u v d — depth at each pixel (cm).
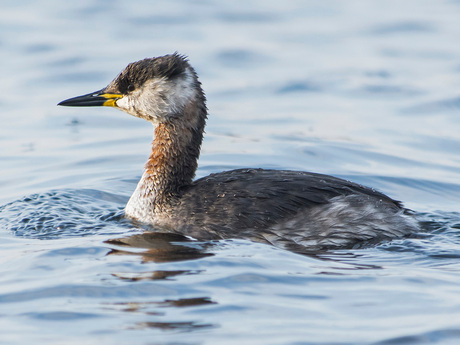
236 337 788
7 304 879
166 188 1309
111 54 2639
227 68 2556
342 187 1226
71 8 3244
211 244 1124
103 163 1720
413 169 1692
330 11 3281
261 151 1795
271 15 3200
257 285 935
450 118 2091
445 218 1314
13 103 2212
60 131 1991
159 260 1030
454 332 802
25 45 2741
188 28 2977
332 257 1080
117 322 827
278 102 2250
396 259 1070
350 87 2364
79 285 930
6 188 1538
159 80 1346
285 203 1195
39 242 1155
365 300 892
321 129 1997
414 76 2453
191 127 1358
